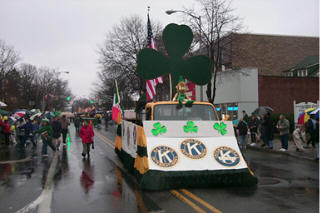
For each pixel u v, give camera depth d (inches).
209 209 218.1
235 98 1078.4
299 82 1122.0
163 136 293.9
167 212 213.6
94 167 410.9
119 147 492.1
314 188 280.8
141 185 265.3
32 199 257.1
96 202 243.9
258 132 706.8
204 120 329.7
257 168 400.2
